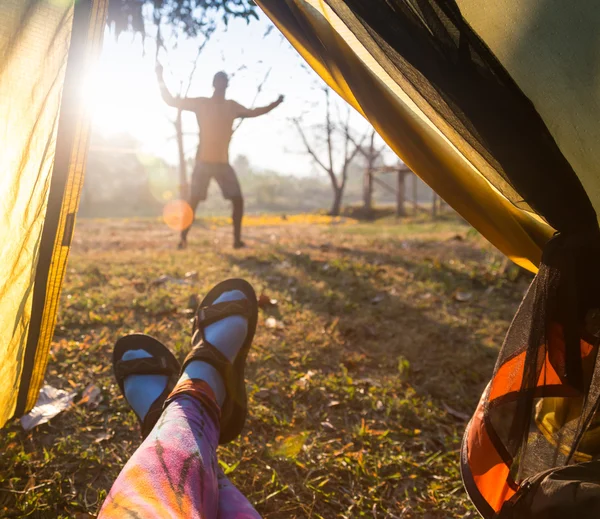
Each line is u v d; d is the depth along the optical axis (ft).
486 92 3.84
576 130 3.95
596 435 4.10
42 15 4.50
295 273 15.98
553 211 4.05
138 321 11.20
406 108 5.03
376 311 12.64
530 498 3.80
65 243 5.36
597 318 3.99
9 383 6.07
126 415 7.63
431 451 7.50
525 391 4.06
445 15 3.73
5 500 5.85
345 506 6.34
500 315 12.80
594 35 3.66
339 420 8.11
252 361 9.62
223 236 29.58
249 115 20.98
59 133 4.71
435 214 62.39
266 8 4.82
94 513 5.80
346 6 4.04
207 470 4.36
